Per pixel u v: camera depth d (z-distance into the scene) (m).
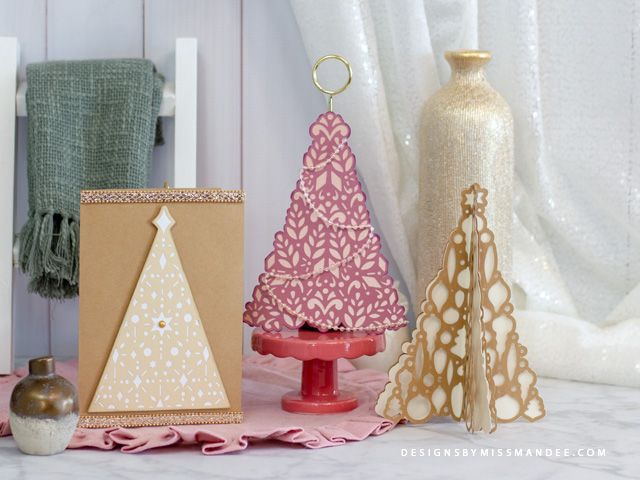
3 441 1.00
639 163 1.38
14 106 1.34
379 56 1.42
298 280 1.09
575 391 1.29
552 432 1.06
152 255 1.01
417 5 1.37
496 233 1.29
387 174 1.39
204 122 1.47
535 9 1.37
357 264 1.09
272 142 1.47
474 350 1.02
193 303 1.01
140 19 1.44
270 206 1.48
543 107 1.42
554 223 1.42
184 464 0.92
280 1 1.46
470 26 1.39
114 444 0.97
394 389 1.06
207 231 1.02
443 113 1.28
